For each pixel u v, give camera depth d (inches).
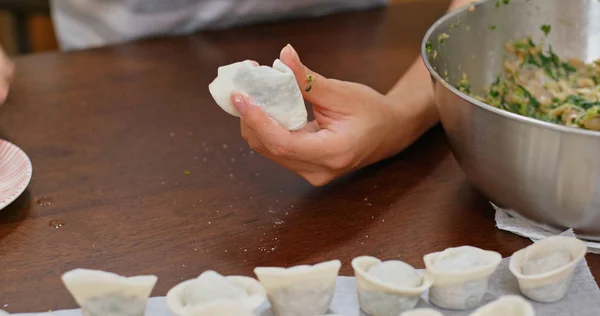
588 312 28.3
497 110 28.9
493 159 30.0
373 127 32.4
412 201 33.2
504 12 35.9
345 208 32.8
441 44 34.2
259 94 29.9
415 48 45.0
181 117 38.8
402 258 30.5
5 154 34.6
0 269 30.2
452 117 30.8
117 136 37.3
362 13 50.6
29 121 38.4
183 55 44.6
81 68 43.1
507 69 37.2
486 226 31.9
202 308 26.2
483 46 36.2
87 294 27.3
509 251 30.8
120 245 31.1
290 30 48.0
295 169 32.4
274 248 31.0
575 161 28.3
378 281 27.8
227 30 48.3
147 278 27.4
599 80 37.0
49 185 34.0
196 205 33.0
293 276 27.6
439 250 30.8
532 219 30.9
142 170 35.0
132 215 32.5
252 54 44.6
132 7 47.2
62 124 38.2
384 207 32.9
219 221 32.2
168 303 27.2
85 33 51.5
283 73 29.9
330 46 45.3
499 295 29.1
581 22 36.6
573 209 29.5
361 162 33.2
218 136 37.4
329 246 31.1
